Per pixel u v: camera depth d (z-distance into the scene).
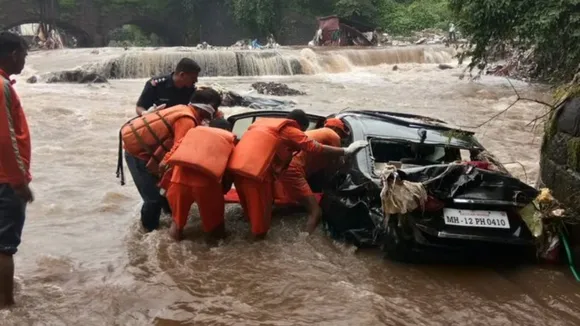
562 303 3.82
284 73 25.70
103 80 20.08
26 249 4.70
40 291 3.89
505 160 8.59
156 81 5.49
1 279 3.57
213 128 4.72
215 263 4.43
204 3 49.50
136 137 4.88
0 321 3.43
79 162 8.02
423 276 4.22
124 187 6.68
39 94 16.16
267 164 4.70
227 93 14.59
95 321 3.50
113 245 4.82
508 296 3.92
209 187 4.63
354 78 24.66
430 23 46.25
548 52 13.41
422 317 3.59
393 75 25.91
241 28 47.56
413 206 4.10
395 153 5.41
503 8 13.45
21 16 43.38
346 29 39.69
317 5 48.03
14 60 3.56
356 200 4.71
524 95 18.31
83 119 11.91
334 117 5.93
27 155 3.53
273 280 4.11
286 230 5.18
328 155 4.93
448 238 4.15
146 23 49.62
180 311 3.64
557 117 5.03
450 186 4.24
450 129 5.42
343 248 4.74
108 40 48.12
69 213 5.68
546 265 4.47
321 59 27.05
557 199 4.77
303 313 3.62
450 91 19.72
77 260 4.48
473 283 4.12
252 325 3.46
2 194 3.48
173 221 4.87
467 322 3.54
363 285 4.06
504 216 4.30
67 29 47.00
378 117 5.68
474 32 14.34
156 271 4.27
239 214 5.69
